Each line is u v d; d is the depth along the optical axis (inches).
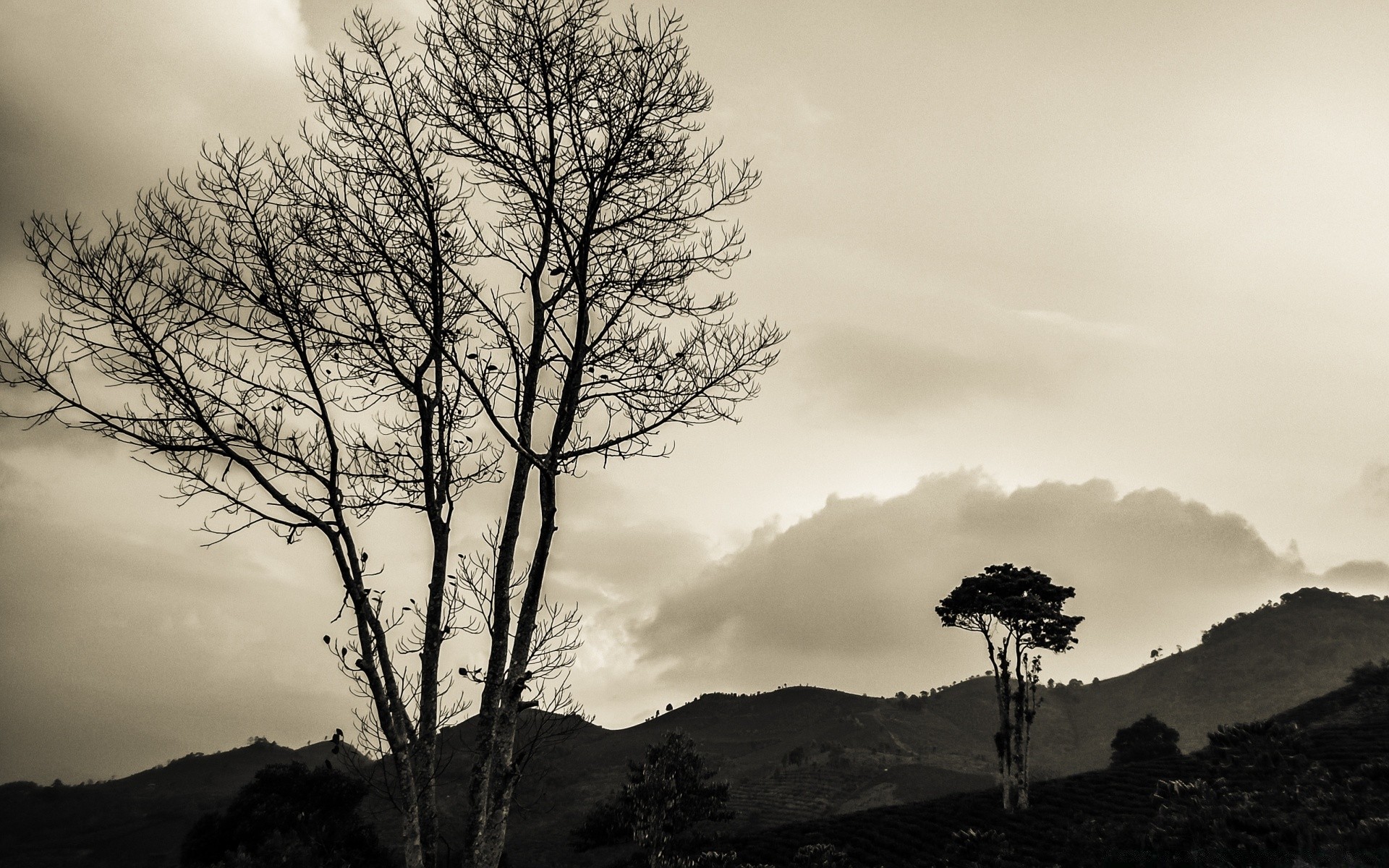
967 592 2092.8
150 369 274.4
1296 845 539.8
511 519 319.6
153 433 275.6
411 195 313.6
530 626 312.5
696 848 1851.6
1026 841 1641.2
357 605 286.8
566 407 328.8
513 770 295.4
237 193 296.0
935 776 5078.7
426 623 303.7
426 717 291.9
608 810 2043.6
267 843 1371.8
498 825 286.8
